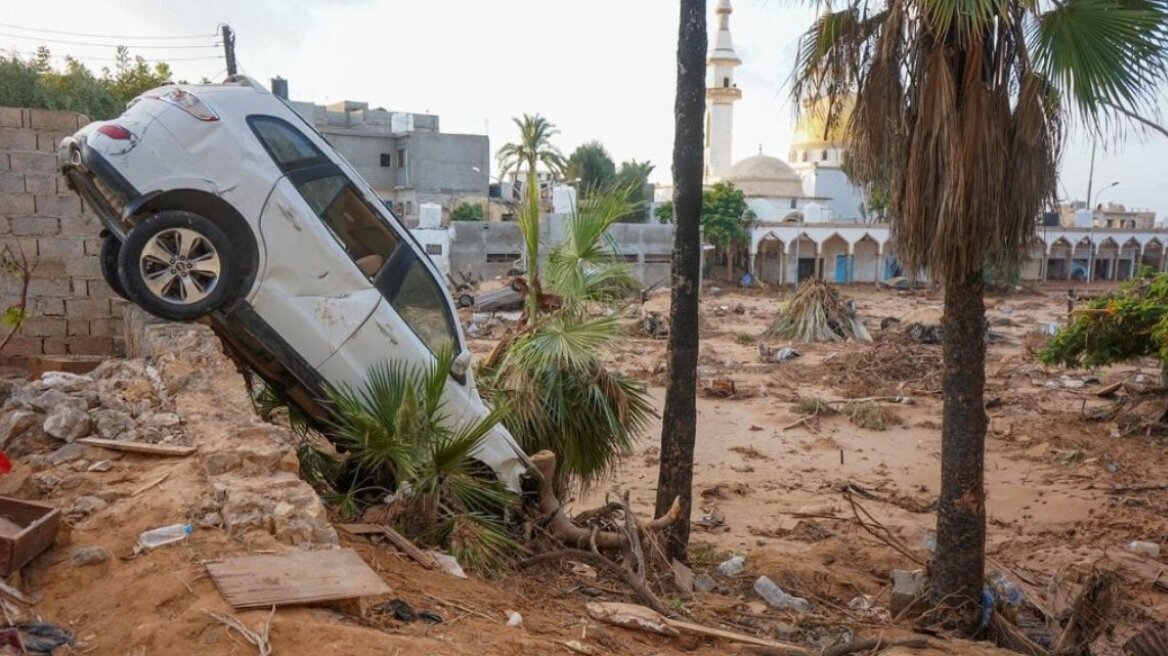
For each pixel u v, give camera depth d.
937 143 7.52
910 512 13.16
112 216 6.78
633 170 65.31
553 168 46.22
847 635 7.04
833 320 34.28
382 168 61.81
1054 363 19.91
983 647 7.09
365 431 6.13
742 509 13.06
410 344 7.05
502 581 6.30
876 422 19.27
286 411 7.57
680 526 8.95
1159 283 18.47
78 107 29.44
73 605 3.69
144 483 4.80
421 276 7.36
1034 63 7.38
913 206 7.70
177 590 3.78
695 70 8.63
